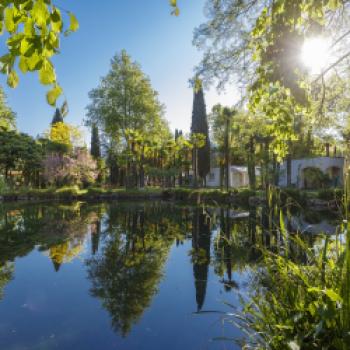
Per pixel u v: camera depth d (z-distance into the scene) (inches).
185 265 183.8
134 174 1015.0
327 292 43.0
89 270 175.6
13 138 837.8
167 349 93.0
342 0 90.0
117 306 126.4
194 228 325.1
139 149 906.7
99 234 295.6
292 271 62.7
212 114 929.5
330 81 123.5
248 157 735.1
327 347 45.4
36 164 922.7
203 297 133.6
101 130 932.6
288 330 53.2
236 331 103.3
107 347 95.6
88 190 813.2
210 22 141.2
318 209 416.5
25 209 535.2
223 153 839.7
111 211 514.0
